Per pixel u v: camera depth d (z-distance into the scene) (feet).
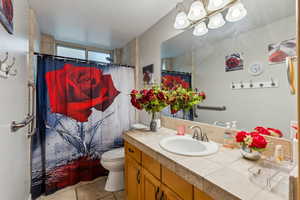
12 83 3.12
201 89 4.77
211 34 4.44
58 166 5.96
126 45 9.31
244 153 3.05
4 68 2.60
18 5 3.73
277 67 3.12
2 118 2.55
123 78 7.63
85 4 5.32
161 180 3.39
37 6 5.39
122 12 5.83
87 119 6.63
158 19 6.40
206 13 4.43
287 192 2.00
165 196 3.26
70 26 6.94
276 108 3.14
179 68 5.52
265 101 3.32
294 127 2.78
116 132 7.38
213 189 2.19
